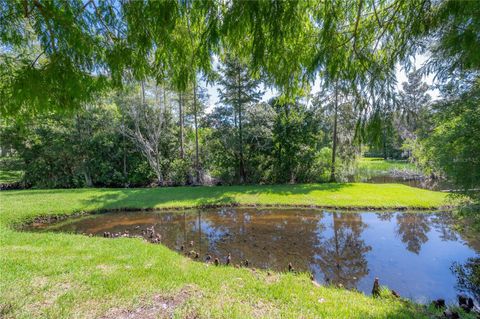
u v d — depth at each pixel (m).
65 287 3.46
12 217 8.51
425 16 1.59
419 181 16.17
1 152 16.52
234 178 16.19
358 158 14.88
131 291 3.38
